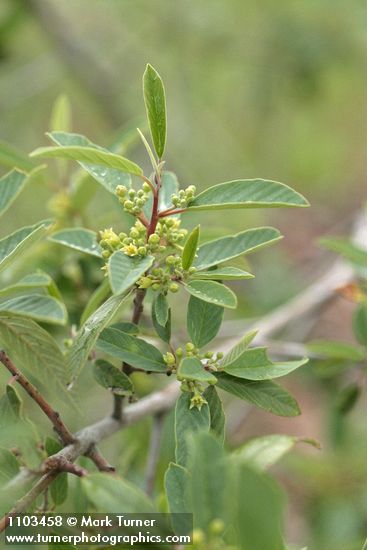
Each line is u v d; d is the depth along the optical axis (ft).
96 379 2.23
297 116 6.03
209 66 5.49
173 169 5.08
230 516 1.90
